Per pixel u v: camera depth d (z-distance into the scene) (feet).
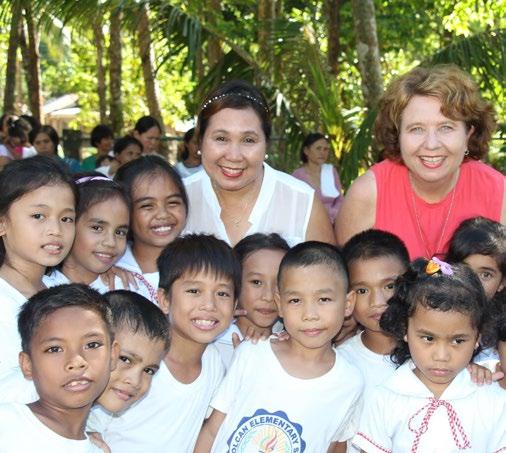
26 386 11.25
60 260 12.84
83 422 10.89
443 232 14.90
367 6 32.42
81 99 100.12
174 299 13.23
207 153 14.43
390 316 12.71
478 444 12.40
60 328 10.53
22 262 12.79
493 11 46.70
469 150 14.67
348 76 55.52
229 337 14.76
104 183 14.67
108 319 10.97
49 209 12.68
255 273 14.30
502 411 12.35
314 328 12.73
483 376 12.60
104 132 42.14
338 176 35.24
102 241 14.35
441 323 12.00
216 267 13.14
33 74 60.90
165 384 12.96
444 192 14.74
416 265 12.60
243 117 14.16
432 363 12.15
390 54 70.33
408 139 13.94
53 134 39.06
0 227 12.76
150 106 51.88
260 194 15.25
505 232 14.29
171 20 30.66
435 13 59.57
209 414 13.61
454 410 12.44
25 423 10.38
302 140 36.55
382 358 13.89
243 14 56.34
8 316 12.01
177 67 65.77
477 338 12.37
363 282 13.74
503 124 33.73
